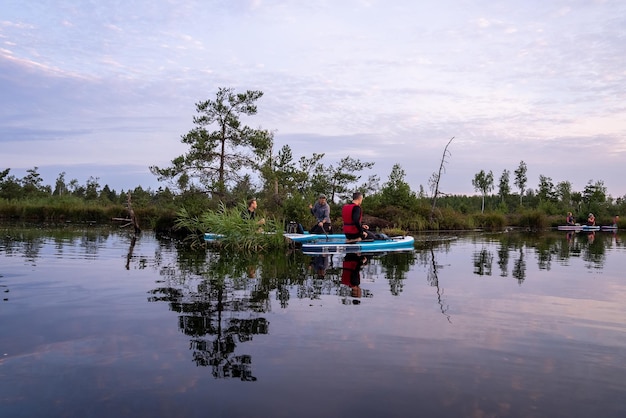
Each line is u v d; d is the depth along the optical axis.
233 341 3.94
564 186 51.44
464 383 3.10
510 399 2.85
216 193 21.03
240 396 2.84
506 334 4.30
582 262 10.59
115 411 2.61
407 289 6.61
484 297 6.10
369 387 3.00
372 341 3.99
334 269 8.78
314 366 3.36
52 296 5.81
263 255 11.53
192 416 2.56
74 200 36.34
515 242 17.61
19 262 9.14
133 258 10.20
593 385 3.10
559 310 5.36
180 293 6.08
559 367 3.43
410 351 3.74
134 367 3.30
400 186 31.31
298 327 4.40
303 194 25.59
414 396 2.87
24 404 2.69
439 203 49.91
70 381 3.04
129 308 5.15
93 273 7.85
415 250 13.51
